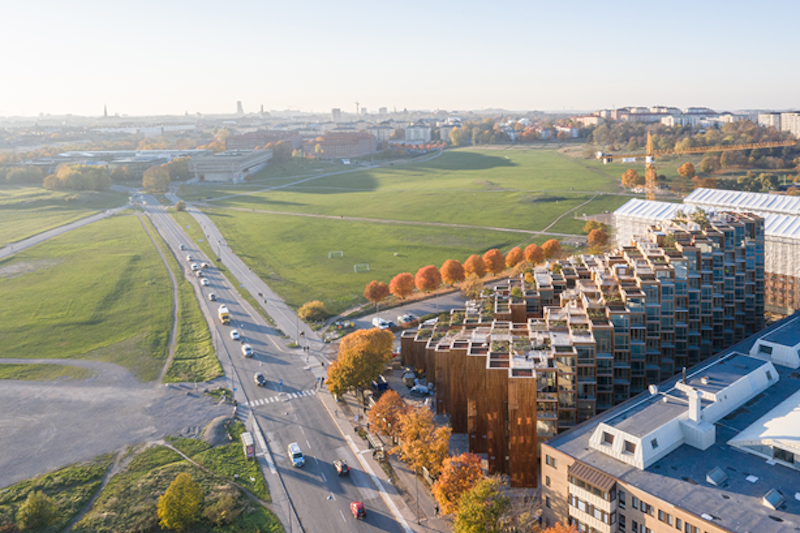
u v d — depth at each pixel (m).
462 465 103.62
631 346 132.88
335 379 145.62
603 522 89.19
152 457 124.69
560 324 130.38
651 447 91.44
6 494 111.69
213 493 110.19
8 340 196.12
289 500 110.62
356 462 122.94
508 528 97.00
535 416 107.56
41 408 147.50
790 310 195.00
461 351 131.38
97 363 176.50
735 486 85.00
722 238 154.38
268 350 186.00
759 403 108.75
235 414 143.88
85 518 104.75
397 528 102.44
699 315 150.50
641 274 142.38
